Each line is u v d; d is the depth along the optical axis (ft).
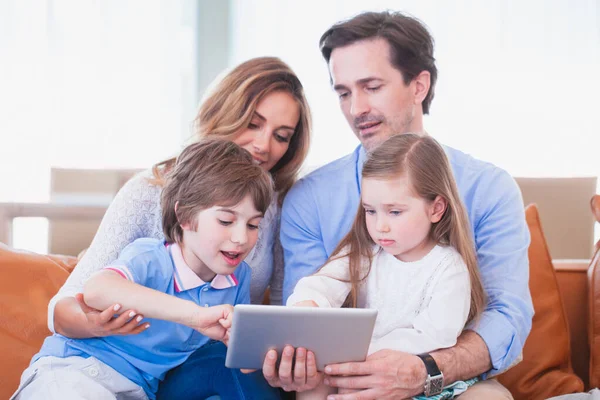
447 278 4.66
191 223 4.45
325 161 10.05
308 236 5.45
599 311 5.60
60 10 9.54
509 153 10.07
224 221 4.39
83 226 6.22
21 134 9.51
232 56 10.14
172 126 9.94
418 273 4.78
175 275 4.61
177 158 4.87
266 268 5.50
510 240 5.10
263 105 5.20
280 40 10.08
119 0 9.71
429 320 4.58
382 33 5.20
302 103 5.42
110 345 4.45
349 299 4.99
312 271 5.37
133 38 9.78
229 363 4.11
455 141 10.10
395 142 4.75
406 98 5.33
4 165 9.48
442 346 4.55
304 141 5.57
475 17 10.02
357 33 5.22
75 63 9.62
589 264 5.97
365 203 4.71
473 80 10.05
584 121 10.02
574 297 5.96
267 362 4.06
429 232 4.85
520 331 4.85
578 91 10.03
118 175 6.43
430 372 4.36
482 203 5.23
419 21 5.35
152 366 4.50
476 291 4.82
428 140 4.83
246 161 4.55
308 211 5.45
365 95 5.28
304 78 10.08
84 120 9.68
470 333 4.76
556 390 5.39
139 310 4.10
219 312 4.03
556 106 10.04
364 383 4.24
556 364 5.54
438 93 10.07
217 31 10.13
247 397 4.25
